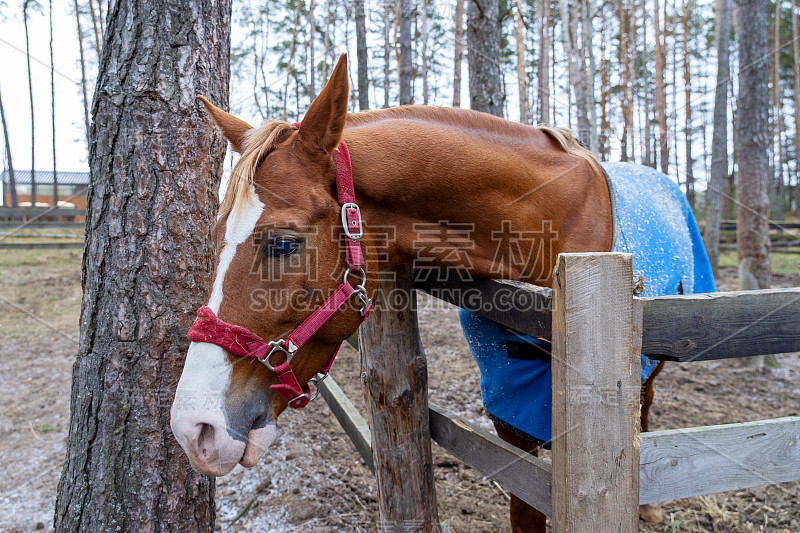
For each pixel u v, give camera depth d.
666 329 1.00
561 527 0.98
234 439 1.10
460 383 3.87
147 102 1.57
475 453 1.46
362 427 2.21
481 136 1.50
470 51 4.84
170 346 1.60
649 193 1.88
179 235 1.61
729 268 8.89
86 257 1.64
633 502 0.99
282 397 1.27
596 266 0.92
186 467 1.65
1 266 8.53
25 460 2.97
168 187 1.59
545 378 1.53
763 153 4.70
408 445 1.72
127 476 1.58
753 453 1.10
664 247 1.69
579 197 1.58
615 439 0.96
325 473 2.74
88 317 1.61
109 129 1.57
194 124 1.63
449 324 5.65
